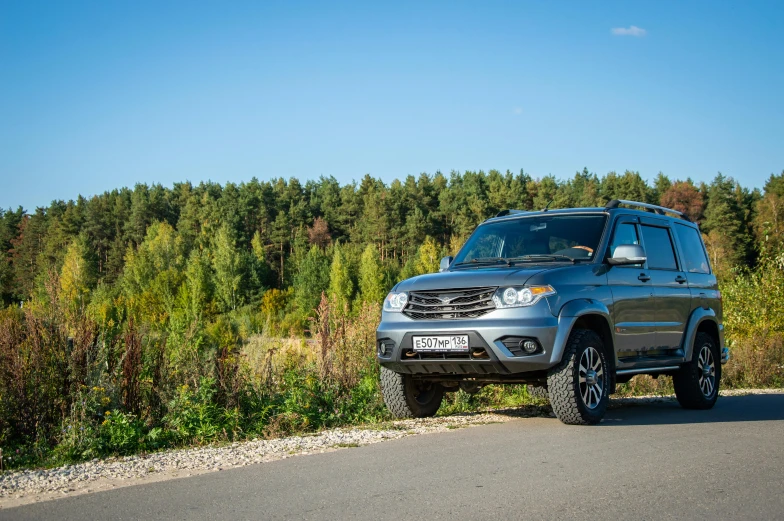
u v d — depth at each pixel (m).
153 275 91.25
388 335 7.41
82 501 4.39
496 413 8.57
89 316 7.78
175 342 8.52
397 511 4.02
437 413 8.85
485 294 7.03
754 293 19.61
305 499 4.32
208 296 57.38
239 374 8.18
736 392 12.55
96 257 132.62
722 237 86.44
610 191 131.00
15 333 7.27
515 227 8.57
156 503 4.30
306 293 80.94
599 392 7.32
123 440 6.50
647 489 4.48
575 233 8.14
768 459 5.44
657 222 9.07
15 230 151.50
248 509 4.12
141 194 157.75
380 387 8.81
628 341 7.90
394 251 120.94
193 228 143.25
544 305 6.89
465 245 8.77
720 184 106.94
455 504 4.14
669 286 8.79
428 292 7.36
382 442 6.33
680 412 8.90
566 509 4.02
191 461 5.65
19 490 4.79
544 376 7.34
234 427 7.30
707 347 9.51
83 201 151.75
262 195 149.50
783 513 3.96
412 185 143.25
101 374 7.17
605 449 5.81
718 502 4.18
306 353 9.80
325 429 7.69
